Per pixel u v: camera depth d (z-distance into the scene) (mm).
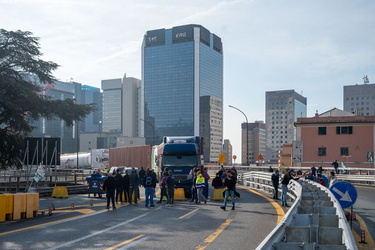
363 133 57688
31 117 40062
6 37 39250
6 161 41031
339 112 71438
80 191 29688
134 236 11375
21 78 39812
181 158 24891
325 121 59375
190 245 10039
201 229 12492
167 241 10586
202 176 21156
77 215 16297
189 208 18641
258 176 30375
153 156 38531
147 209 18438
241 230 12227
